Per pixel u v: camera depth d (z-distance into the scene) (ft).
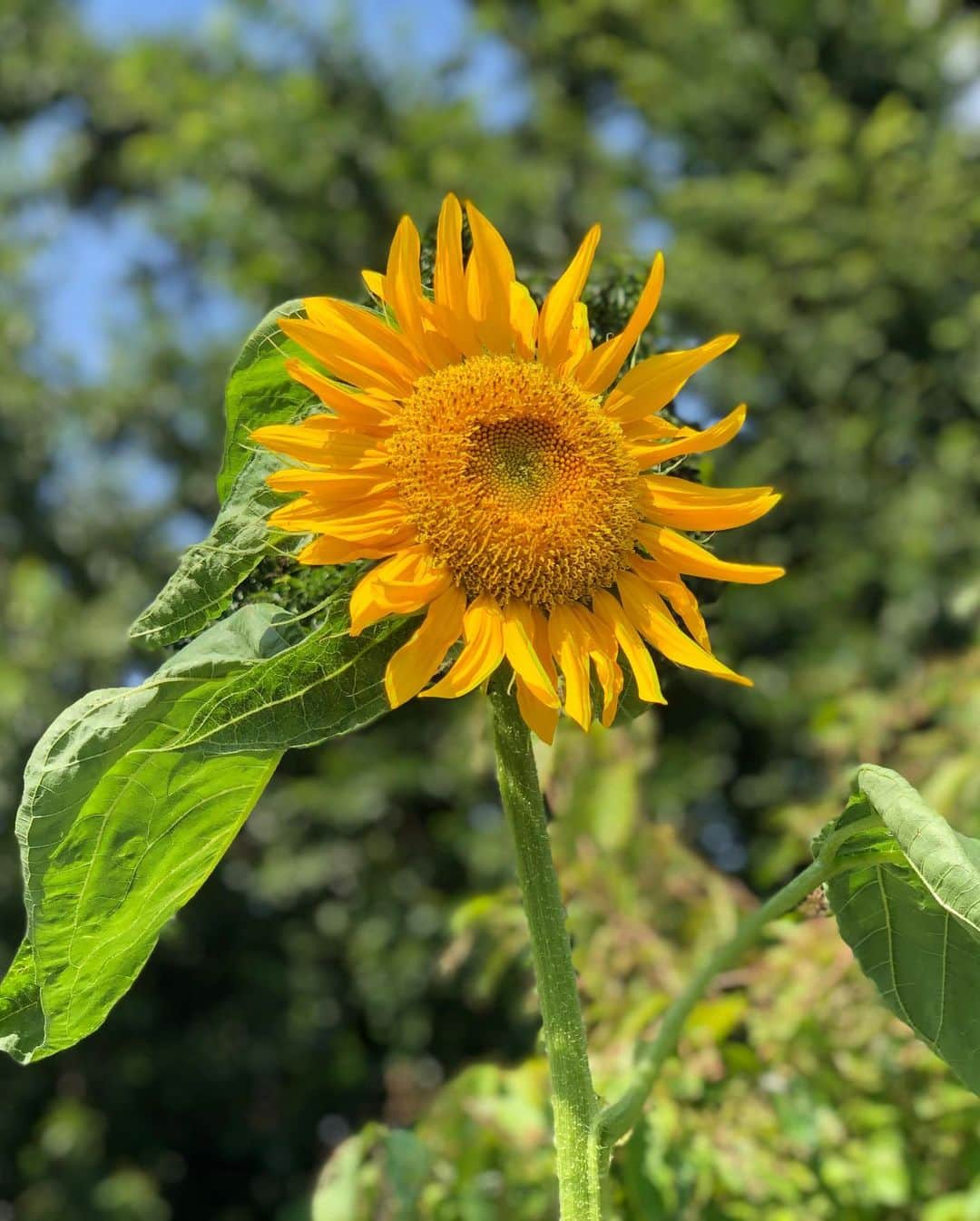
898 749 10.37
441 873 25.55
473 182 27.45
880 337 26.00
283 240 27.68
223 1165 26.84
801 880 4.74
